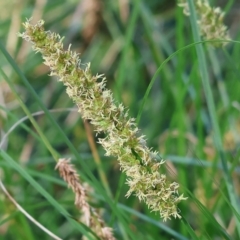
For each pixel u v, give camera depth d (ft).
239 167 1.22
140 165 0.77
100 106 0.75
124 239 1.08
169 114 1.70
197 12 1.01
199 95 1.24
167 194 0.77
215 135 0.99
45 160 1.35
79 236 1.55
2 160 1.20
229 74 1.65
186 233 1.14
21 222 1.18
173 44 1.98
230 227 1.23
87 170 0.91
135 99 1.90
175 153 1.55
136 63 1.94
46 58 0.74
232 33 1.94
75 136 1.87
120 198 1.50
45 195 0.94
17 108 1.95
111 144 0.76
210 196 1.24
